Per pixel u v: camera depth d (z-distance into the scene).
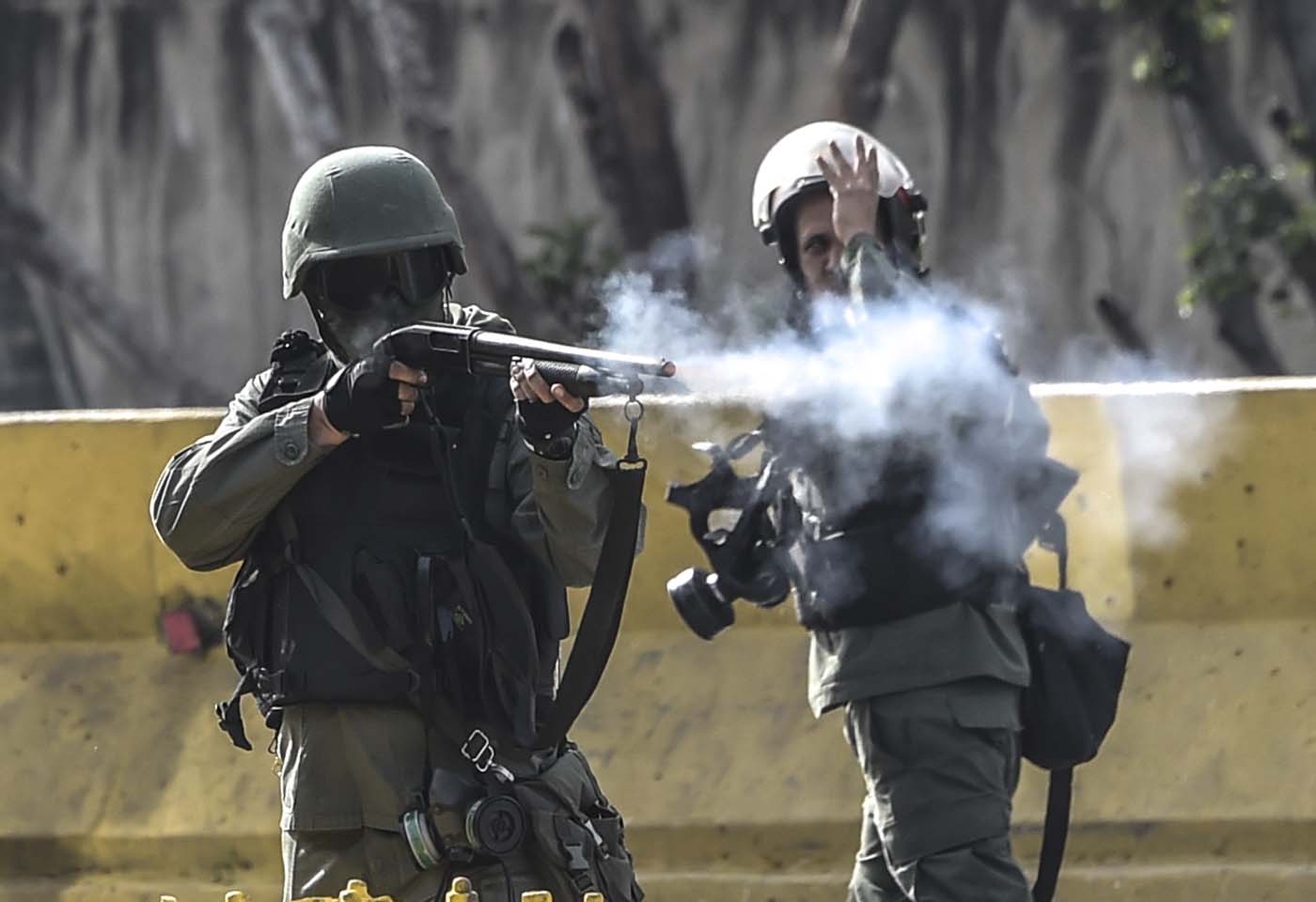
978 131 83.19
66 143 88.44
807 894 23.16
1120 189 82.00
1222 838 22.91
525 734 15.24
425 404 15.27
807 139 19.41
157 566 25.19
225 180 87.75
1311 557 23.75
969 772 18.25
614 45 55.62
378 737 15.30
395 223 15.42
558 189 84.31
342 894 13.83
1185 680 23.58
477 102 84.69
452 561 15.32
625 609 24.56
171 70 88.00
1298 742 23.12
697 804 23.56
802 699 24.05
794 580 18.89
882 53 53.94
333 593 15.33
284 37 70.19
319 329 15.88
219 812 24.09
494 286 55.94
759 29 83.06
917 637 18.28
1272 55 76.56
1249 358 54.31
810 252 19.11
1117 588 24.02
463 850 15.09
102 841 24.11
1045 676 18.88
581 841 15.34
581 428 14.91
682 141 83.31
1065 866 23.06
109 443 25.23
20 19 88.56
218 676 24.95
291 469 15.05
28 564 25.36
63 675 25.16
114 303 73.88
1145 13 53.72
